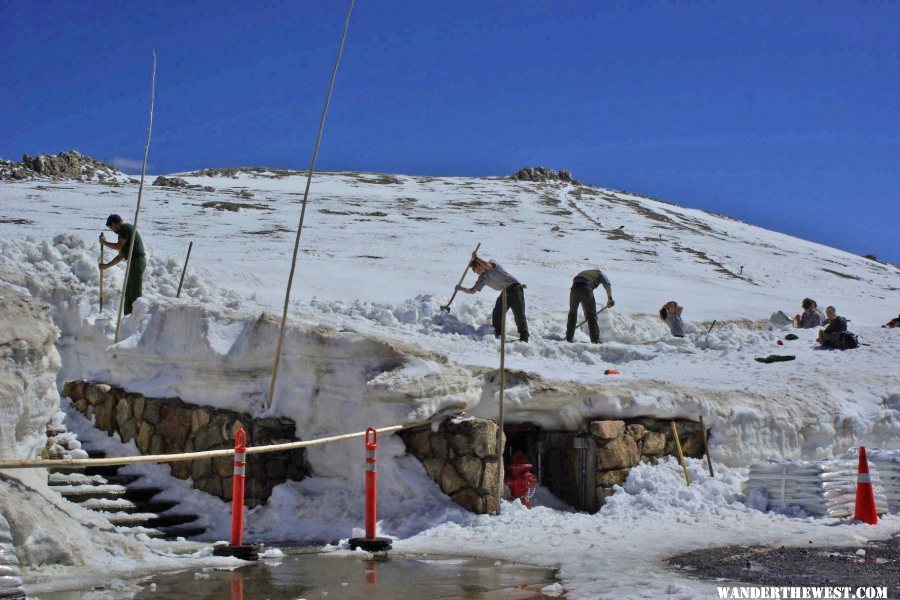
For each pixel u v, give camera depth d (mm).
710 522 8820
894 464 9781
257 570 6820
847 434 11453
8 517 6375
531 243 39781
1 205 39031
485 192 67562
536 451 10445
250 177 74375
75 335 12719
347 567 6957
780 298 30953
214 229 36438
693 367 13227
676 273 35250
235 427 9688
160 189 54594
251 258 27203
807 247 57875
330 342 9703
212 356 10328
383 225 42812
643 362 13617
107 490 9570
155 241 29953
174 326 11039
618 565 6871
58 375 12570
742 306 26703
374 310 15688
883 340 15367
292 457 9703
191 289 15039
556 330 16703
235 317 10695
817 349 14656
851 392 12141
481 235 41312
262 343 10125
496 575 6598
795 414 11211
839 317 14859
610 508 9352
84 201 43688
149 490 9914
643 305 24312
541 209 57250
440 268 28375
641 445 10031
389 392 9055
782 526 8633
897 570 6680
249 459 9594
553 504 10055
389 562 7188
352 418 9453
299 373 9875
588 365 13109
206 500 9766
